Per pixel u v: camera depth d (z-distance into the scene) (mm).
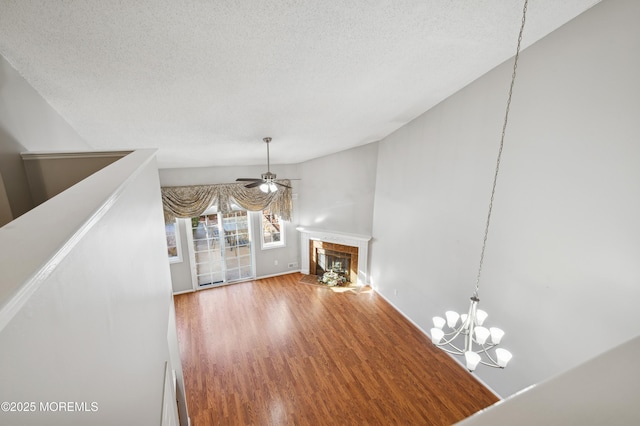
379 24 2104
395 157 5031
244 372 4027
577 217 2621
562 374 448
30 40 1642
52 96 2215
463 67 3090
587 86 2475
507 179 3211
